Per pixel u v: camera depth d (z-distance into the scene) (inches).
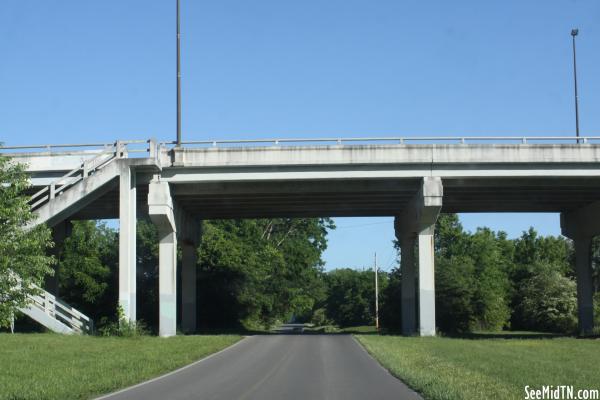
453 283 2468.0
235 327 2546.8
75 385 627.5
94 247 2308.1
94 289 2148.1
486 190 1718.8
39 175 1574.8
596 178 1595.7
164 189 1584.6
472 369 751.1
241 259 2549.2
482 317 2544.3
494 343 1321.4
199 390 624.4
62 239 1909.4
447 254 3464.6
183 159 1568.7
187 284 1980.8
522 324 2984.7
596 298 2842.0
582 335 1892.2
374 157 1560.0
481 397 518.6
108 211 1910.7
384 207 1953.7
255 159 1563.7
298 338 1488.7
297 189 1643.7
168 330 1596.9
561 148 1562.5
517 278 3189.0
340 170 1574.8
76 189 1493.6
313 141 1561.3
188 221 1936.5
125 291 1497.3
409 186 1644.9
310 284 3634.4
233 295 2493.8
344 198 1795.0
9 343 1134.4
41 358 900.6
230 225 3041.3
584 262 2042.3
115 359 896.9
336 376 737.6
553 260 3732.8
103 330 1450.5
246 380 704.4
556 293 2888.8
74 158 1567.4
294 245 3398.1
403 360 888.3
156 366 817.5
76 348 1068.5
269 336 1598.2
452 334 2015.3
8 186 1069.1
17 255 1007.6
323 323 5477.4
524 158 1558.8
